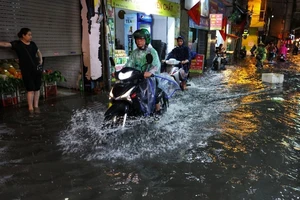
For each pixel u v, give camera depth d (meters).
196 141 4.57
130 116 4.82
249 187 3.20
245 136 4.87
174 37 13.13
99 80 8.45
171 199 2.94
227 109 6.68
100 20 8.11
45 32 6.91
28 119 5.52
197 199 2.95
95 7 7.91
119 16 11.55
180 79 7.86
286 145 4.49
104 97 7.65
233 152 4.18
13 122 5.32
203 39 18.98
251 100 7.77
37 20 6.64
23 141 4.41
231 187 3.19
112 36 8.70
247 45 40.62
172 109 6.52
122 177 3.36
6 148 4.14
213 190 3.12
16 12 6.09
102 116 5.80
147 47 5.04
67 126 5.14
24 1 6.24
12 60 7.09
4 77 6.32
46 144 4.30
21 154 3.95
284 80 12.15
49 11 6.95
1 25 5.80
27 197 2.92
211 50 20.34
